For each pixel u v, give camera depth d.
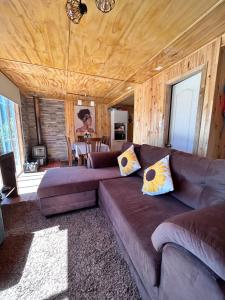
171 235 0.69
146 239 0.98
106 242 1.50
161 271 0.78
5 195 1.95
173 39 1.80
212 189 1.21
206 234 0.59
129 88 3.85
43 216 1.93
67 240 1.53
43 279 1.14
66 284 1.10
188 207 1.36
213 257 0.52
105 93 4.38
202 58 1.96
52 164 4.84
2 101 3.04
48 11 1.39
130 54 2.15
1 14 1.42
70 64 2.49
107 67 2.59
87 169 2.49
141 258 0.93
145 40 1.82
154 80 2.96
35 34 1.72
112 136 5.79
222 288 0.49
